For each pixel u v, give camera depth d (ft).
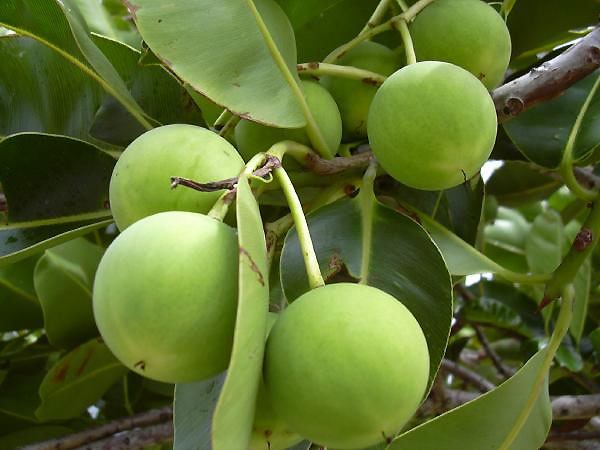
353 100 0.87
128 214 0.68
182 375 0.57
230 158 0.69
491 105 0.73
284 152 0.75
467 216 1.03
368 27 0.89
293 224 0.84
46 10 0.91
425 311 0.80
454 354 1.50
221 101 0.73
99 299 0.56
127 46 1.00
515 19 1.12
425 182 0.74
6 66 1.02
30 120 1.03
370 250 0.83
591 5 1.09
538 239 1.37
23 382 1.24
